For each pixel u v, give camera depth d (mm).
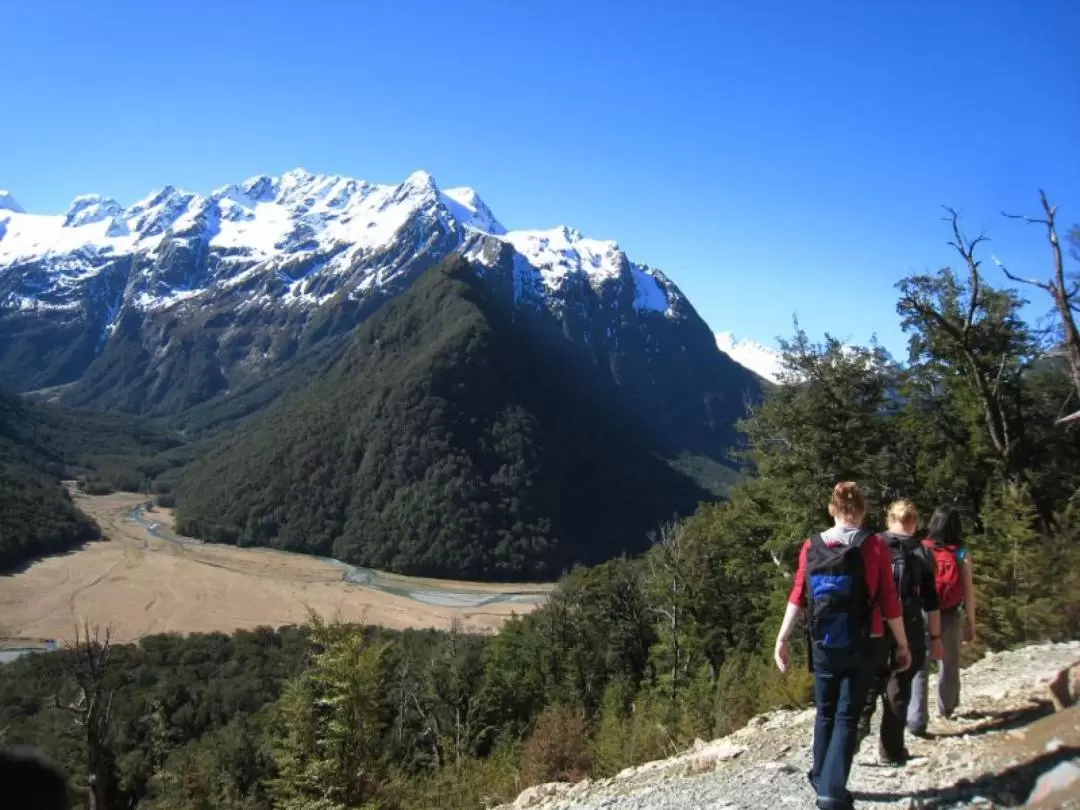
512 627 52000
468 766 18969
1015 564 12102
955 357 25750
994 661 9414
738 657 21344
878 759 6680
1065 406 25422
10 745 1913
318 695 16672
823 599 5457
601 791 8969
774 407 27156
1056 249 19250
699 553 34531
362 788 15875
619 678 35375
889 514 7094
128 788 25922
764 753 8109
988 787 5578
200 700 57969
